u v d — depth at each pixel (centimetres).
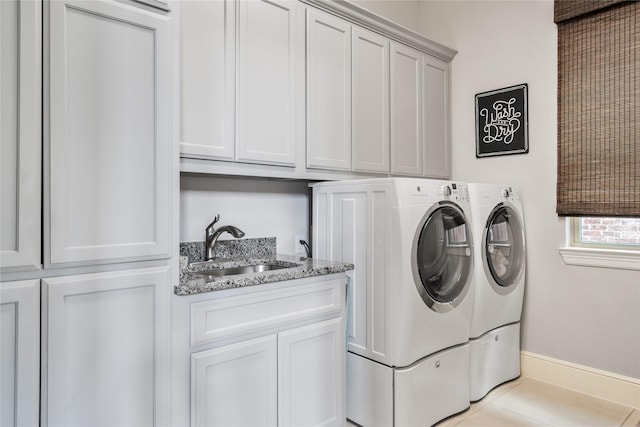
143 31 137
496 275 246
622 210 229
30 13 114
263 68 200
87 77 125
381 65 260
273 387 170
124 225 132
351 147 241
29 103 114
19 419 113
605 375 240
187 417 146
